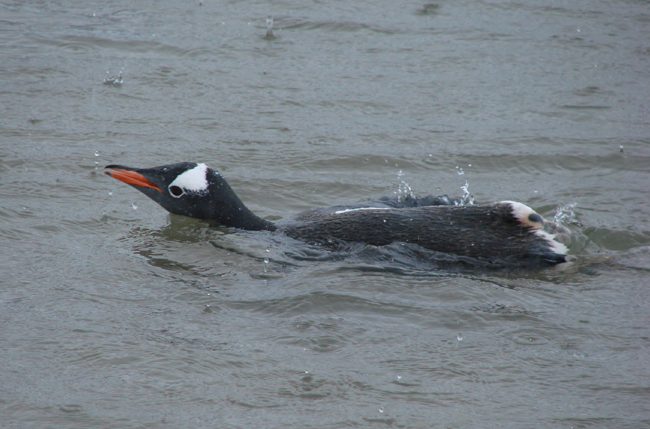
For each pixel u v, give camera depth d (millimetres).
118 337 8508
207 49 22078
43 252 10875
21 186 13219
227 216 12438
